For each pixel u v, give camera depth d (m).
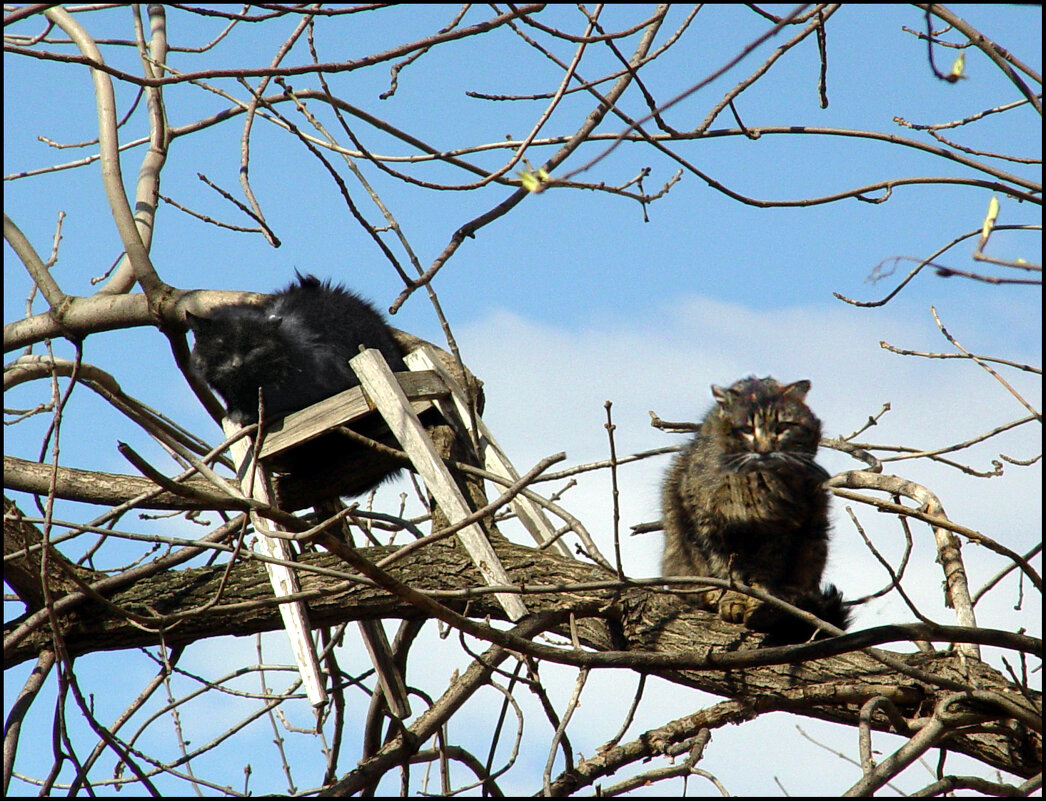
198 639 10.03
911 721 8.32
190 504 10.62
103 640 9.80
